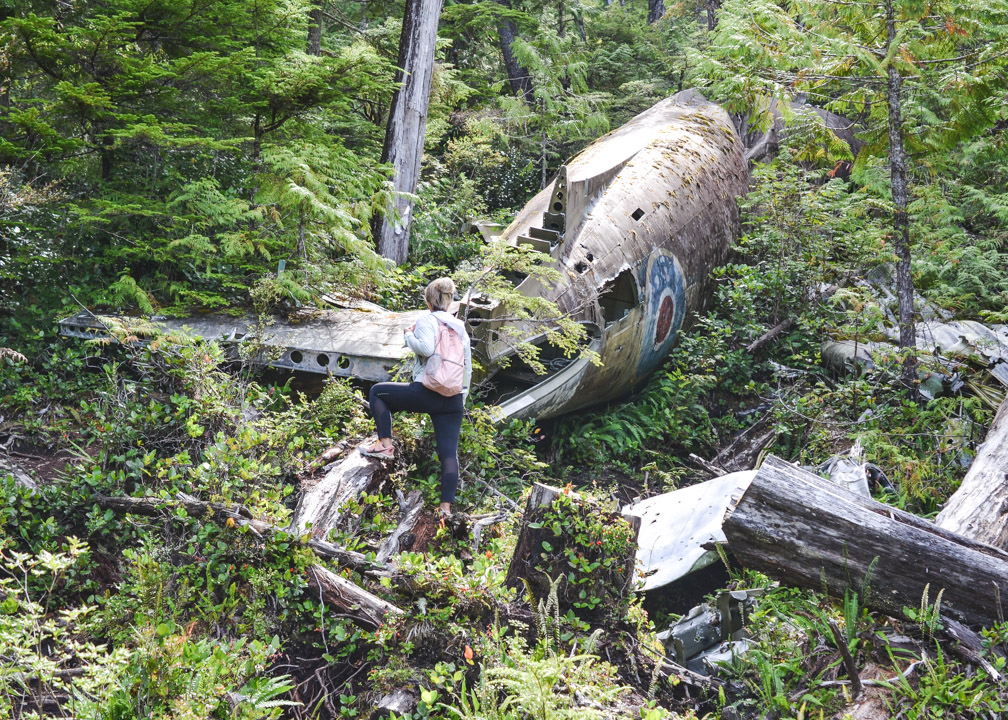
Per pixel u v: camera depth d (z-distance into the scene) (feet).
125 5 23.50
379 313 24.12
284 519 14.28
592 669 11.71
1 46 22.00
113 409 17.13
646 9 68.54
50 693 10.96
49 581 13.47
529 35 53.26
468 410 19.54
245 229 25.75
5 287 22.39
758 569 12.93
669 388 26.30
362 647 13.09
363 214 26.32
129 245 24.16
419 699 11.72
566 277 23.25
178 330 19.98
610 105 53.67
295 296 23.24
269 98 25.55
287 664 12.90
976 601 11.99
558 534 12.84
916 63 24.13
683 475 24.31
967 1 22.54
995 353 25.79
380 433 16.21
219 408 17.13
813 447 23.11
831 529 12.30
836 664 12.23
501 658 11.63
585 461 24.61
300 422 18.33
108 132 21.81
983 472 16.47
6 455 17.53
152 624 11.41
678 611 16.49
